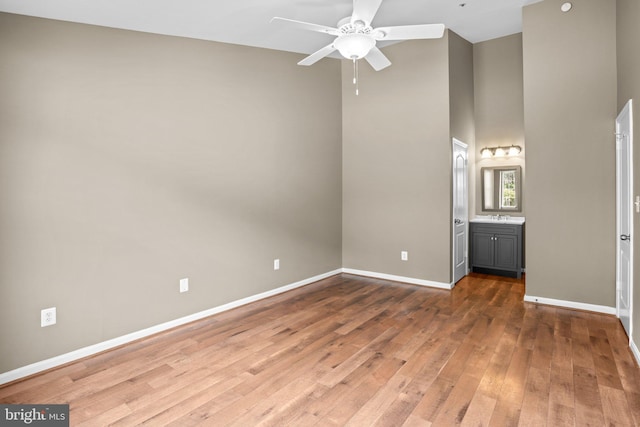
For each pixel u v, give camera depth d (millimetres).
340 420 2021
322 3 3143
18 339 2500
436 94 4535
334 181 5211
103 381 2459
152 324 3225
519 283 4754
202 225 3586
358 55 2932
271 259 4309
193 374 2541
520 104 5133
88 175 2801
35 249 2561
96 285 2865
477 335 3145
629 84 2938
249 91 3998
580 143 3682
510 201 5352
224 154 3760
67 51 2678
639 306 2627
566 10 3691
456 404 2158
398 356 2775
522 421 1990
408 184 4805
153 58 3180
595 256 3654
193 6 2904
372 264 5172
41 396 2287
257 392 2309
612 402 2152
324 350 2893
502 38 5184
